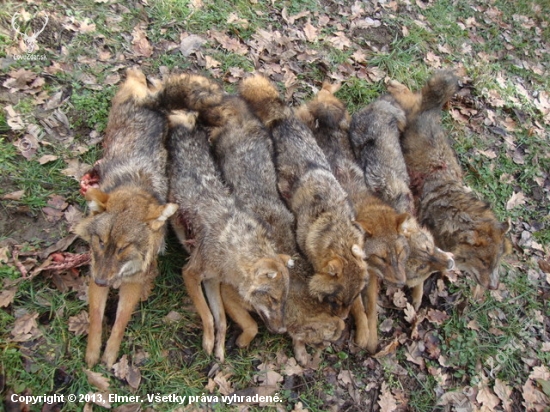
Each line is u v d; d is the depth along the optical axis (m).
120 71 1.95
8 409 1.28
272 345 1.59
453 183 1.93
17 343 1.35
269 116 1.85
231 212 1.57
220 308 1.57
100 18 2.04
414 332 1.76
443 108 2.39
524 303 1.99
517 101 2.61
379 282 1.81
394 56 2.48
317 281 1.55
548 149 2.47
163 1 2.17
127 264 1.32
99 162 1.65
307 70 2.27
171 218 1.59
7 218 1.53
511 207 2.22
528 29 3.04
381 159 1.89
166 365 1.46
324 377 1.59
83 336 1.42
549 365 1.87
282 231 1.67
